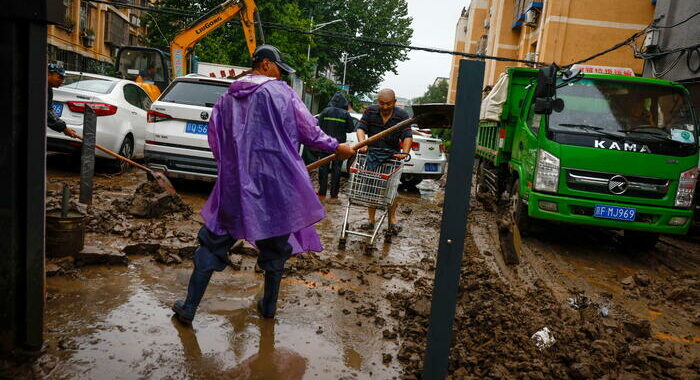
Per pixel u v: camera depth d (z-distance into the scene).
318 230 6.72
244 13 14.95
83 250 4.23
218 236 3.22
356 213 8.34
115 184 8.45
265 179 3.07
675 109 6.98
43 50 2.54
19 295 2.68
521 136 8.12
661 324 4.40
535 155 6.99
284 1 31.62
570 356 3.24
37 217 2.65
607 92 7.14
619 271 6.24
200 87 8.02
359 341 3.37
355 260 5.40
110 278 3.98
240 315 3.57
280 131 3.12
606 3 19.11
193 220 6.31
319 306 3.91
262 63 3.31
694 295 5.09
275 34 30.94
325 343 3.28
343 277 4.73
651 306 4.89
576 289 5.14
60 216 4.08
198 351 2.98
